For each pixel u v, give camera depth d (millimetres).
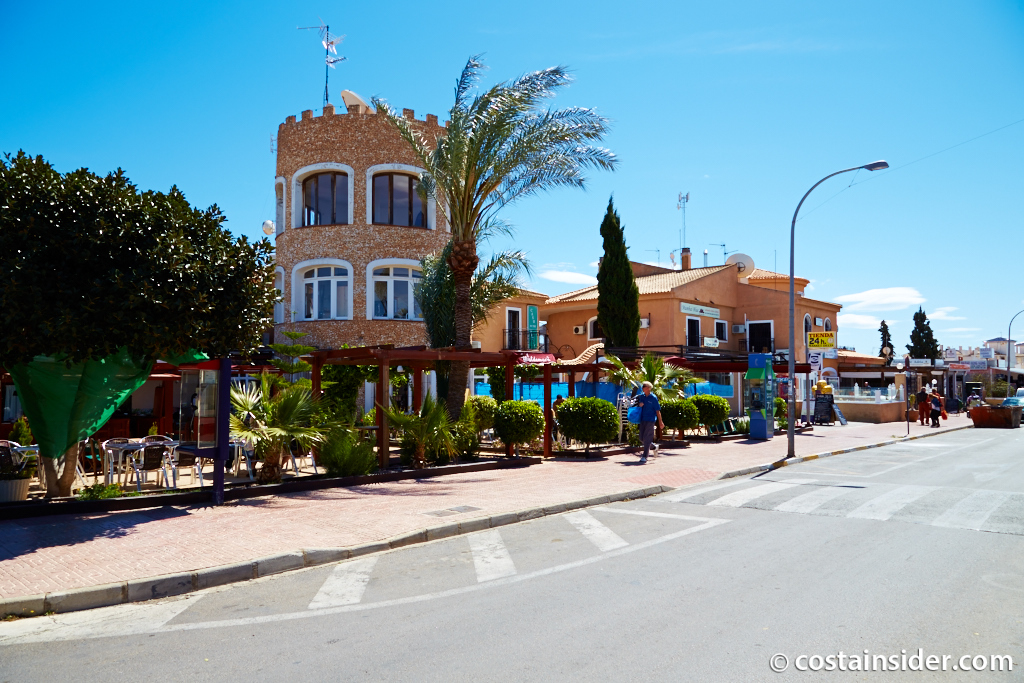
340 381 19000
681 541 8016
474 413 17266
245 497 10758
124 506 9727
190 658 4703
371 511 9672
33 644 5070
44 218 8680
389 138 23797
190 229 10141
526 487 11938
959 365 50531
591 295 33750
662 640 4832
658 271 39469
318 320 23188
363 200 23562
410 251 23812
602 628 5098
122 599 6141
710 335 34031
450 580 6570
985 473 14336
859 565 6785
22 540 7820
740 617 5289
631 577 6492
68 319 8328
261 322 10578
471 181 15891
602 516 9789
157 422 18109
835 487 12305
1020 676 4219
